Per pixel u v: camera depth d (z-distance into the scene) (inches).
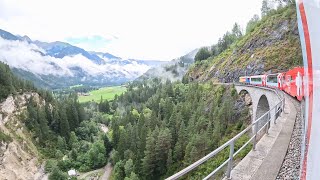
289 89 1375.5
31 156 4136.3
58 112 4982.8
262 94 1866.4
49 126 4911.4
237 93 2908.5
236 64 4173.2
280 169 414.9
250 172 395.5
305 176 101.6
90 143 4325.8
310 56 94.0
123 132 3297.2
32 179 3779.5
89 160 3631.9
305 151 104.7
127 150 2940.5
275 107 681.6
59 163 3708.2
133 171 2603.3
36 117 4938.5
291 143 533.3
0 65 5339.6
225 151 1121.4
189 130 2524.6
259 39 3939.5
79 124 5118.1
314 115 93.4
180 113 3031.5
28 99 5374.0
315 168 92.0
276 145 520.4
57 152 4180.6
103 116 6269.7
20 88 5428.2
